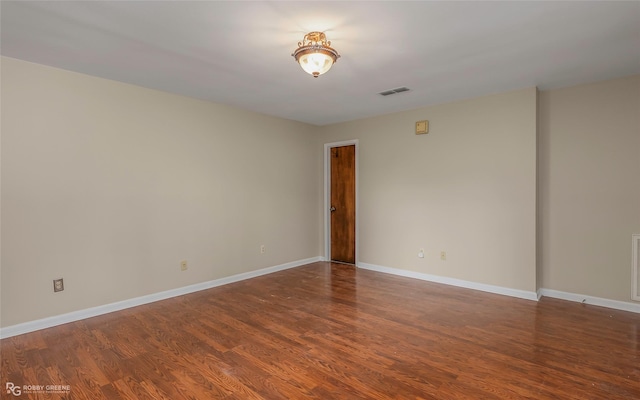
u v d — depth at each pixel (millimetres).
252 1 1947
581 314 3209
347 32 2342
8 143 2760
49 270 2963
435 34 2375
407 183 4617
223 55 2727
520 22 2211
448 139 4219
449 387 2043
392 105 4332
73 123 3088
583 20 2184
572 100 3584
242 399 1938
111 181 3326
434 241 4375
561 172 3662
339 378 2146
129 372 2223
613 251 3385
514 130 3723
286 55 2730
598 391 1987
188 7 2008
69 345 2605
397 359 2379
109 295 3318
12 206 2781
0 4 1955
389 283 4312
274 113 4770
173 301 3645
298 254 5359
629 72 3178
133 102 3475
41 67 2916
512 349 2512
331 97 3957
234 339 2705
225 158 4309
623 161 3322
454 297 3736
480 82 3436
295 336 2756
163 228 3719
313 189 5617
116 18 2137
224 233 4312
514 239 3756
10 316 2771
